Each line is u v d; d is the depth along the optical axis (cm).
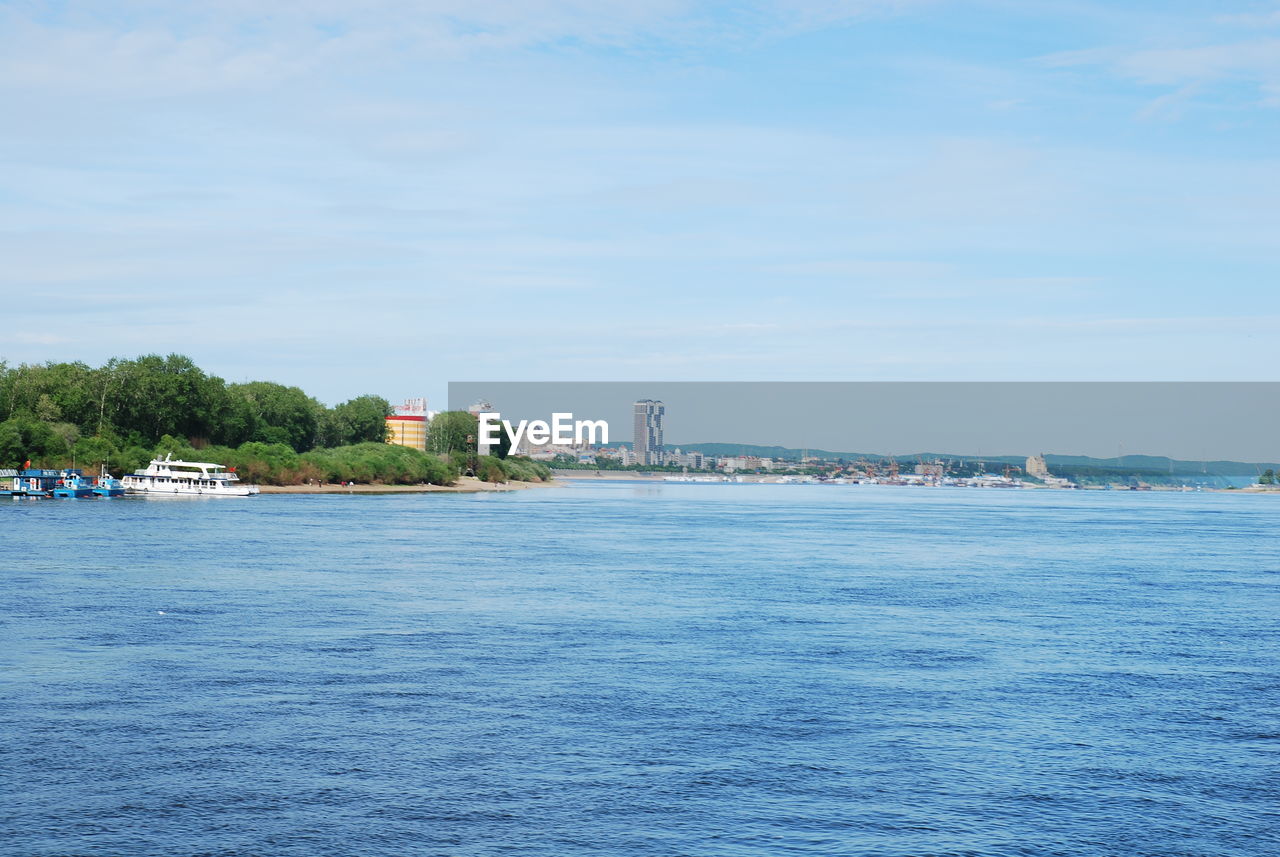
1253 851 2784
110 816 2883
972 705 4166
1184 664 5047
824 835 2834
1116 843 2820
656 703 4116
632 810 2986
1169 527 17788
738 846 2755
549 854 2689
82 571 8050
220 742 3534
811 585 7925
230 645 5162
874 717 3962
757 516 19450
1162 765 3453
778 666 4834
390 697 4156
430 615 6178
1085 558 10838
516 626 5831
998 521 19012
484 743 3572
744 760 3428
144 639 5272
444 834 2800
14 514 14975
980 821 2948
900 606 6819
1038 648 5394
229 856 2645
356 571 8400
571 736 3666
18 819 2848
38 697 4075
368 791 3102
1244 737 3791
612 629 5769
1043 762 3466
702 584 7881
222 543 10681
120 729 3666
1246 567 9975
